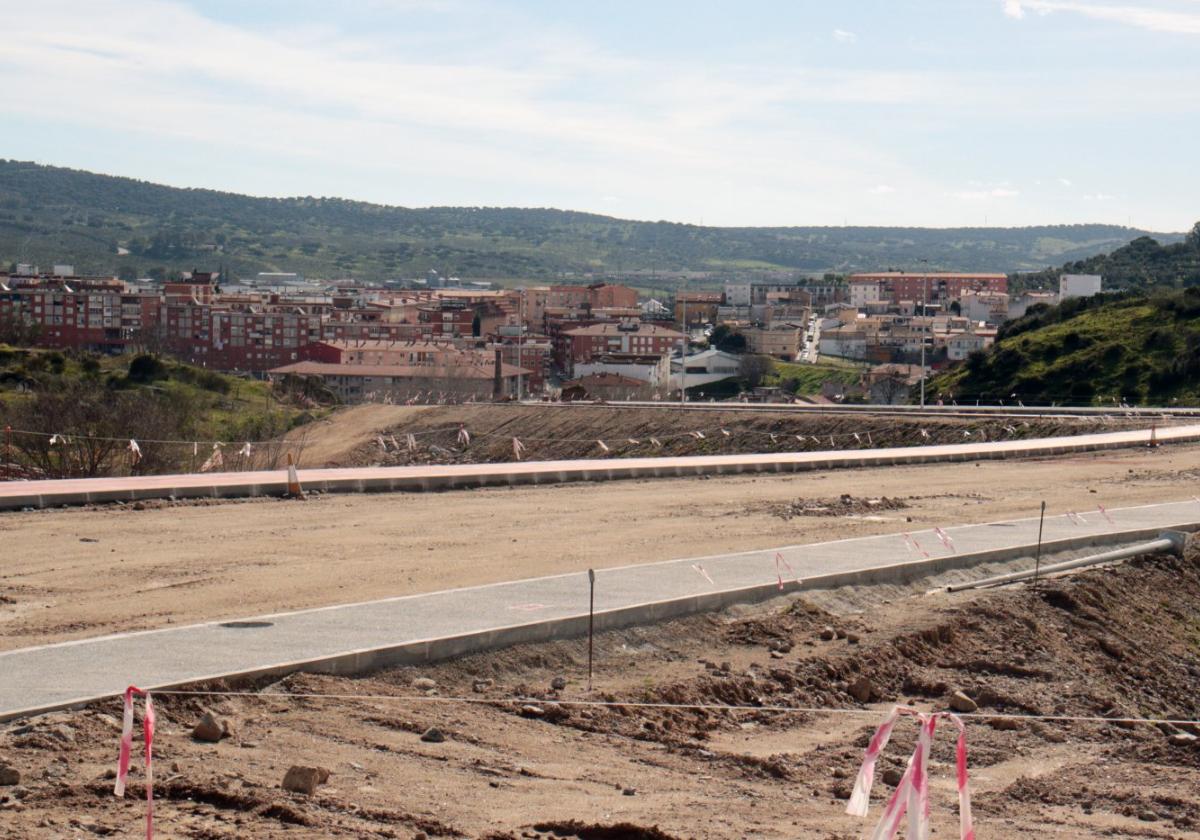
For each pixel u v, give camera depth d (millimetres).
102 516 38438
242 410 128750
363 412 136750
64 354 149375
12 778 15555
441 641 22188
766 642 25469
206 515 39312
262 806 14953
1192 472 57219
